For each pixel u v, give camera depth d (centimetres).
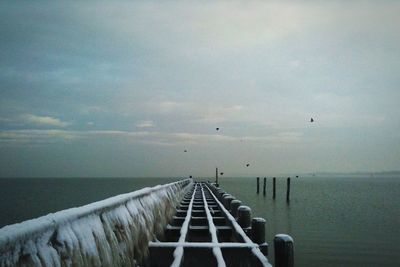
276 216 4172
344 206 5625
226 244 572
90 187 17500
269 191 10706
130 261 486
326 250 2317
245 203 5828
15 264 242
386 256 2164
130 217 543
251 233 729
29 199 8950
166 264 579
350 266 1927
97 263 371
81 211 376
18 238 251
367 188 14475
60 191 13325
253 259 523
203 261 562
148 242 598
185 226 771
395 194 9788
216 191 2064
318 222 3694
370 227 3369
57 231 317
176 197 1402
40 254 274
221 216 1143
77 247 336
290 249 518
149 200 740
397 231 3134
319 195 8925
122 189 15012
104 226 431
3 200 8606
